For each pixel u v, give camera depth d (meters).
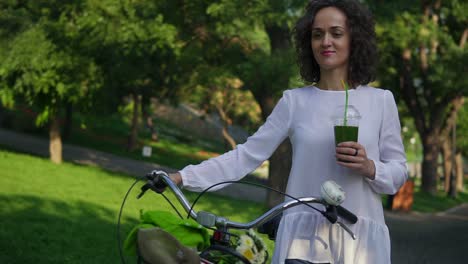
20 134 35.22
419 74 27.98
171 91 22.34
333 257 2.75
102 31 15.09
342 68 2.91
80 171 19.16
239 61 14.95
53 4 17.89
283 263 2.79
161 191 2.71
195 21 14.99
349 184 2.77
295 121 2.88
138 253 2.38
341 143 2.64
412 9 18.47
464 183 64.44
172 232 2.49
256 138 2.92
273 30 15.03
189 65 15.59
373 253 2.75
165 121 53.59
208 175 2.85
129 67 16.02
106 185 16.08
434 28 20.11
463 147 51.66
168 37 14.35
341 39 2.87
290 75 13.52
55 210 10.41
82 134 39.56
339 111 2.82
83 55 17.80
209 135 52.47
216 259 2.50
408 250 14.03
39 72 18.36
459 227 22.47
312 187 2.81
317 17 2.91
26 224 8.66
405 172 2.79
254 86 14.36
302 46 3.07
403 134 46.19
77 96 18.67
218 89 30.16
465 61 21.47
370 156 2.79
